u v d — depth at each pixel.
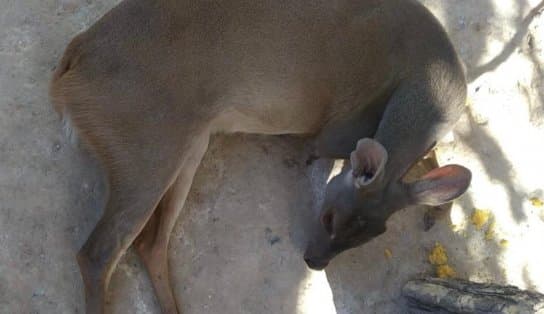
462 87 1.77
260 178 1.86
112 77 1.61
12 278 1.73
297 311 1.82
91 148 1.65
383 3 1.72
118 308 1.76
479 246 1.92
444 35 1.76
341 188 1.68
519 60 2.01
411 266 1.88
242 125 1.78
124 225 1.65
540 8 2.03
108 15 1.64
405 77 1.72
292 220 1.86
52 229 1.76
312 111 1.77
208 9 1.63
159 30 1.62
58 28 1.84
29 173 1.77
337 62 1.71
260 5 1.66
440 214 1.91
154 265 1.75
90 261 1.66
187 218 1.82
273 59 1.68
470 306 1.71
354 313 1.84
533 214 1.96
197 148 1.71
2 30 1.81
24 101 1.79
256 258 1.83
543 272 1.94
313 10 1.68
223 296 1.80
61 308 1.74
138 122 1.62
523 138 1.99
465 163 1.95
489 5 2.02
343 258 1.85
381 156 1.55
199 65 1.63
